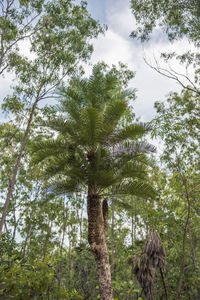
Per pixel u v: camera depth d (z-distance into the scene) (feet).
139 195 37.83
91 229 35.27
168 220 39.68
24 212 66.80
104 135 34.94
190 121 43.42
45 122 36.96
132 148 35.58
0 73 47.80
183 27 35.63
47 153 36.99
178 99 46.24
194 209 36.88
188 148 39.52
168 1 34.42
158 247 34.42
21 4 48.65
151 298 32.76
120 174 36.40
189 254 43.14
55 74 52.01
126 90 42.73
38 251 59.72
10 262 19.97
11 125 65.67
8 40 49.34
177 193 30.09
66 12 53.52
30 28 51.52
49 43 52.95
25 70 51.55
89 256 51.83
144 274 33.73
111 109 36.09
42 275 16.83
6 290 15.65
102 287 32.78
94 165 36.06
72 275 48.55
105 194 36.94
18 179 68.39
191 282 41.19
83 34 55.42
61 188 38.17
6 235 51.44
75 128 36.29
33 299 15.96
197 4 32.37
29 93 50.78
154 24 36.60
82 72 54.24
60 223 69.41
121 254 58.80
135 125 35.17
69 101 38.24
